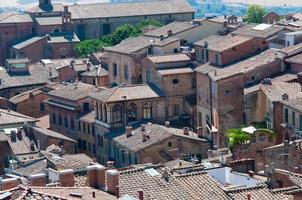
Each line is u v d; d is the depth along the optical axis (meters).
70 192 180.25
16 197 170.62
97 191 188.00
